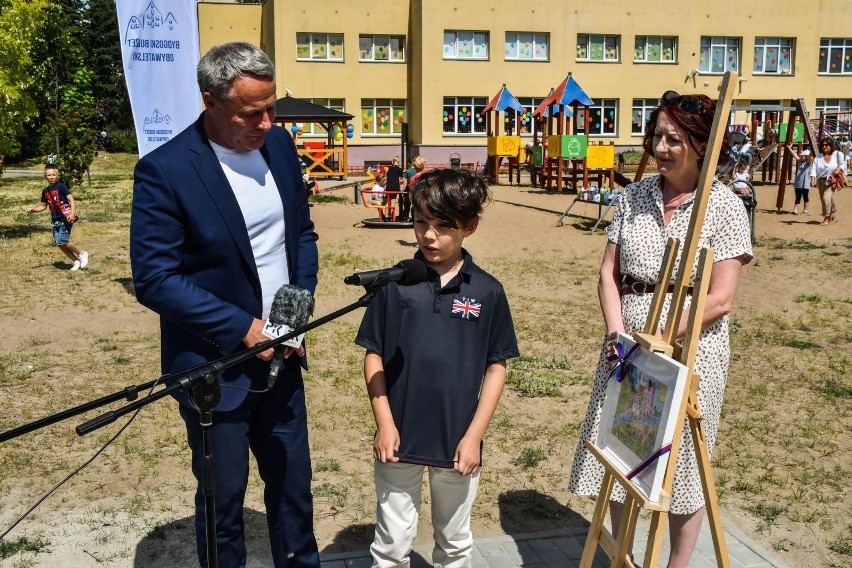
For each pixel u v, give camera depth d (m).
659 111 3.02
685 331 2.85
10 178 31.70
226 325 2.72
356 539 3.96
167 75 6.93
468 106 34.69
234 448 2.84
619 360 2.85
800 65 36.53
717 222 2.99
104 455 4.97
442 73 33.94
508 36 34.62
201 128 2.83
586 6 34.72
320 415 5.75
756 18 35.94
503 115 34.72
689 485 3.10
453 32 34.16
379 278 2.66
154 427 5.46
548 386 6.38
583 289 10.86
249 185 2.86
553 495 4.49
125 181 30.92
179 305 2.69
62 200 11.62
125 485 4.55
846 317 9.05
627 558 2.86
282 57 33.81
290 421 3.00
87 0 56.28
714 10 35.62
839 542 3.95
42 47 19.30
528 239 15.08
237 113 2.64
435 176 2.81
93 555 3.76
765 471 4.79
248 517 4.21
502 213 18.34
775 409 5.88
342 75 34.53
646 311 3.12
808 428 5.46
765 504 4.34
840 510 4.30
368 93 34.91
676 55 35.81
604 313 3.24
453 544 3.04
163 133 7.00
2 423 5.53
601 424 2.93
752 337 8.09
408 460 2.85
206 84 2.63
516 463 4.91
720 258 2.99
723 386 3.15
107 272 11.58
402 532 2.94
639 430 2.63
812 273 11.50
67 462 4.86
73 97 46.50
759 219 17.36
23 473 4.69
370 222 16.33
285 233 2.99
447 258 2.88
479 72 34.28
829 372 6.86
